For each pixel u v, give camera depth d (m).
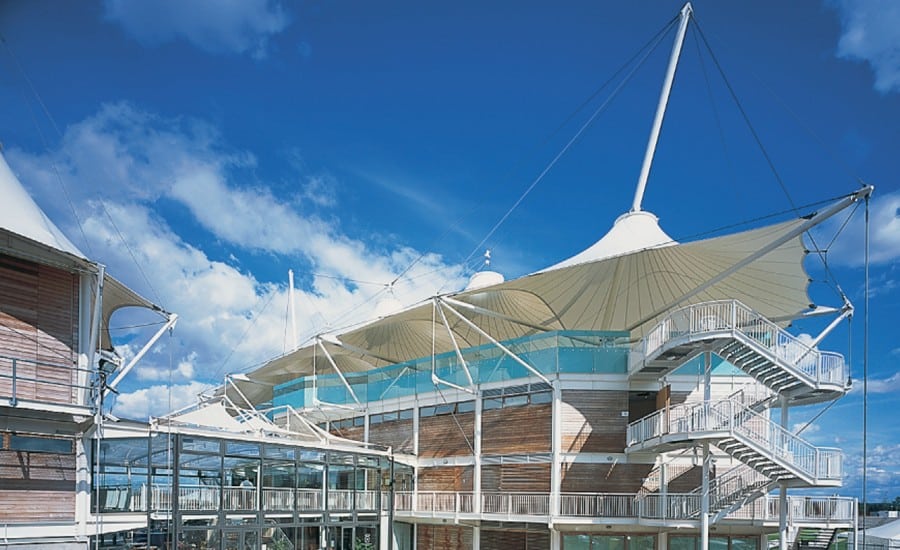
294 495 28.20
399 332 41.72
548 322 37.25
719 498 25.22
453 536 33.16
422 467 35.12
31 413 18.22
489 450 32.09
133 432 22.98
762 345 23.27
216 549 24.94
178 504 23.58
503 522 30.47
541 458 29.95
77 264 19.50
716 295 32.72
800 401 25.44
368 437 38.91
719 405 23.72
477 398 32.97
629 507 27.45
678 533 27.98
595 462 29.20
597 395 29.83
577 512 27.95
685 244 27.03
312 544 28.55
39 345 18.83
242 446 26.55
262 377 50.06
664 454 29.41
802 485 23.05
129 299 22.50
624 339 30.55
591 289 31.66
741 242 26.83
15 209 18.78
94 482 21.08
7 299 18.30
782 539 23.38
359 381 40.12
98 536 20.38
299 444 28.75
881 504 60.06
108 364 25.58
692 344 24.98
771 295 32.25
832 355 23.23
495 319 38.19
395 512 34.00
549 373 30.20
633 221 33.47
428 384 35.88
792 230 24.81
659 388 29.69
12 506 18.08
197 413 26.25
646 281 30.98
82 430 19.77
